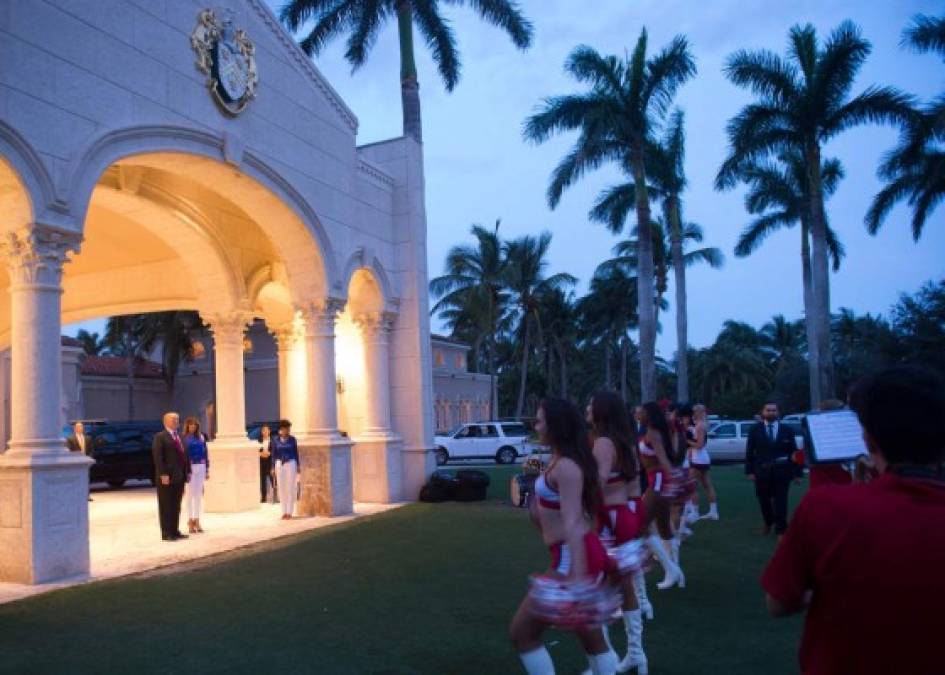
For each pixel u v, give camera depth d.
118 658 5.76
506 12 21.52
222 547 10.83
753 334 83.31
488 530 11.99
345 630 6.42
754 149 25.73
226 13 11.87
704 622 6.40
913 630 1.87
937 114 23.78
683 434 7.68
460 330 50.28
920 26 24.02
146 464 22.89
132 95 10.02
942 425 2.00
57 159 8.88
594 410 5.20
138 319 36.81
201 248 14.93
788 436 10.58
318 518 13.84
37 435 8.54
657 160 29.70
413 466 16.64
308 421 14.34
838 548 1.98
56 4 8.98
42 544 8.38
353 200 15.40
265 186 12.58
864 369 36.91
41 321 8.70
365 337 16.53
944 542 1.89
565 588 3.65
